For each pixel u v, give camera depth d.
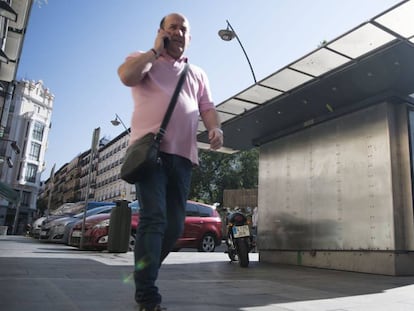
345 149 7.34
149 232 2.13
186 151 2.40
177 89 2.44
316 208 7.74
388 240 6.29
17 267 4.94
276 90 7.09
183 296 3.26
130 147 2.28
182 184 2.42
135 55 2.36
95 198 94.50
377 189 6.63
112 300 2.84
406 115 6.67
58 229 13.23
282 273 6.03
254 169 38.88
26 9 11.31
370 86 6.56
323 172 7.73
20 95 66.31
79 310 2.44
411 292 4.10
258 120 8.35
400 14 4.79
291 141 8.70
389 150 6.56
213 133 2.63
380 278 5.64
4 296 2.83
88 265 5.66
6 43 13.00
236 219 7.62
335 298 3.52
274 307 2.90
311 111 7.75
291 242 8.20
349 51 5.73
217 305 2.87
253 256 10.80
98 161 96.69
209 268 6.41
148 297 2.06
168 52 2.56
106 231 10.06
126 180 2.23
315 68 6.25
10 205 63.09
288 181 8.58
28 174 66.81
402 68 5.93
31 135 67.19
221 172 38.62
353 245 6.84
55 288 3.35
